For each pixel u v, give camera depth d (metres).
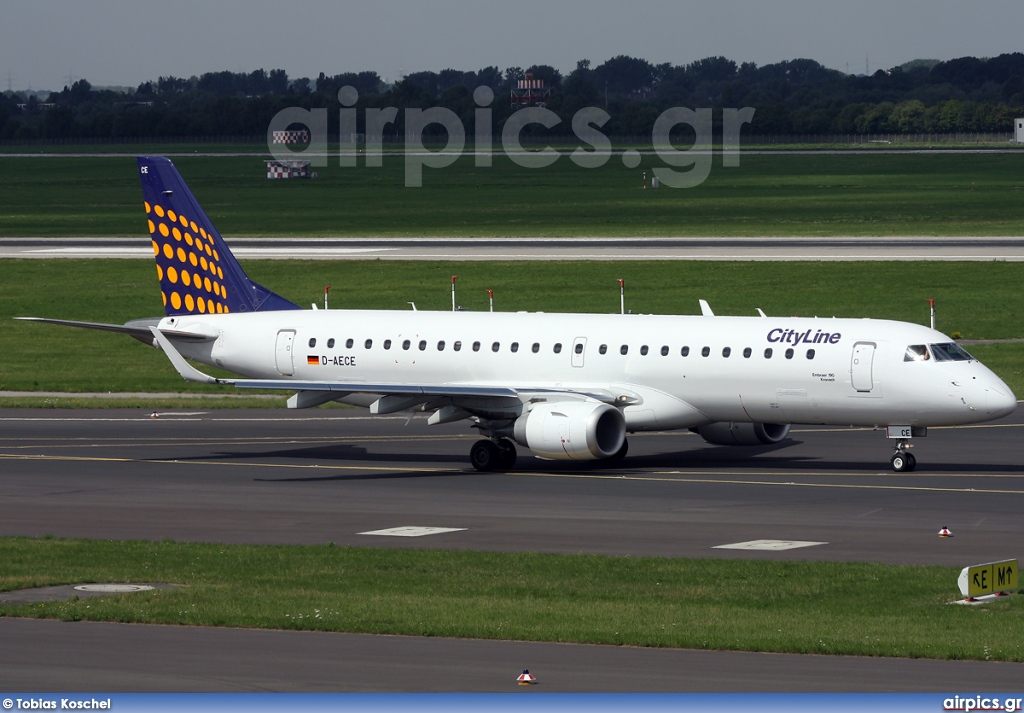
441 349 177.38
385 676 73.62
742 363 161.75
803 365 159.12
